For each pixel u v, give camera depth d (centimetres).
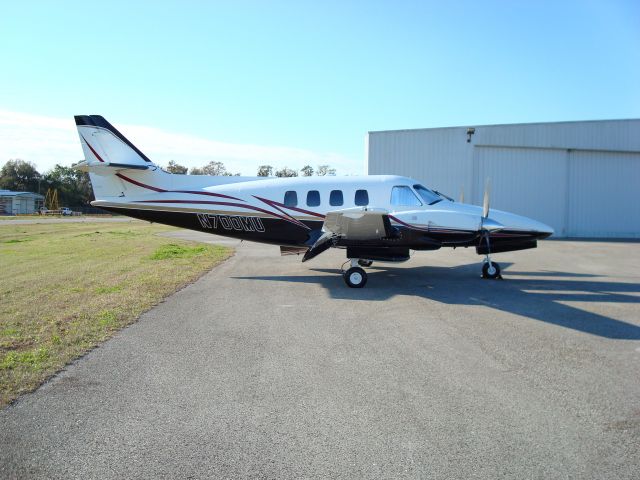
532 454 315
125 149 1233
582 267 1359
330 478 288
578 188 2481
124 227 3678
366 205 1123
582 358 520
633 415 374
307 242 1173
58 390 428
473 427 354
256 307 795
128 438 339
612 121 2456
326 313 751
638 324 678
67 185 10631
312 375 468
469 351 546
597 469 297
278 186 1183
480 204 2450
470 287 1009
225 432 348
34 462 308
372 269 1299
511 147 2439
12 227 3612
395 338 603
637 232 2500
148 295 874
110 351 545
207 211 1202
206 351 546
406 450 321
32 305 785
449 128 2431
